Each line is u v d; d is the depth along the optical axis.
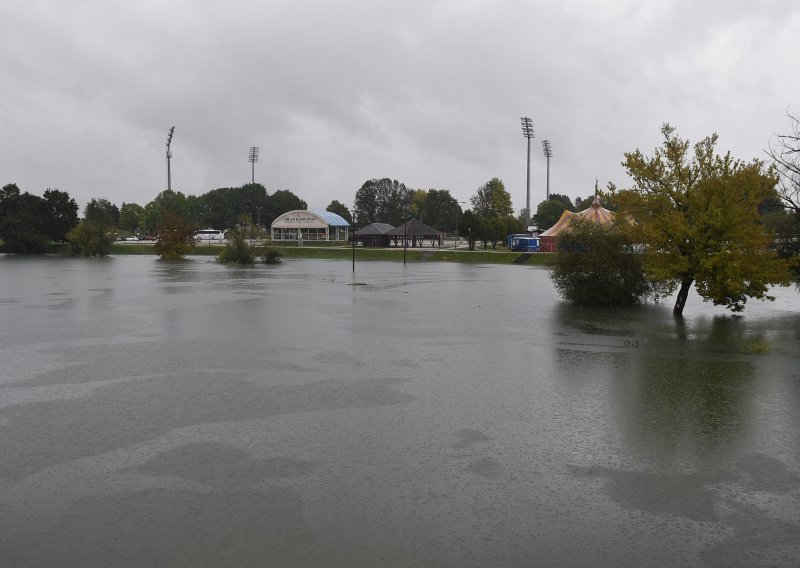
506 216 149.12
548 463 11.73
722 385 17.83
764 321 31.56
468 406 15.66
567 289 40.69
